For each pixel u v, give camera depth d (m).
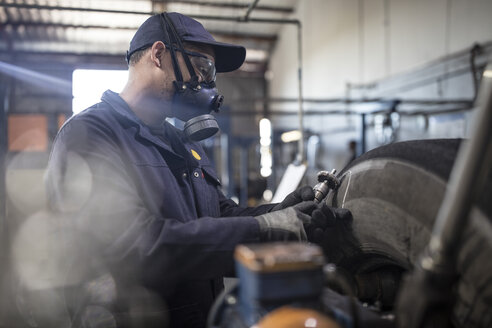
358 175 0.81
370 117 6.33
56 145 0.89
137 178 0.88
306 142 7.66
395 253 0.71
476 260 0.53
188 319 0.88
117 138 0.90
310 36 9.41
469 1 4.79
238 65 1.16
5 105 3.26
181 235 0.72
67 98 5.39
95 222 0.76
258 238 0.74
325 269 0.53
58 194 0.82
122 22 6.80
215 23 10.47
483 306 0.52
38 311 1.52
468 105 4.32
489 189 0.54
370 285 0.78
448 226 0.41
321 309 0.49
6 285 2.12
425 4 5.54
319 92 9.04
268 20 1.64
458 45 4.99
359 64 7.32
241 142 6.98
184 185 0.99
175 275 0.73
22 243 2.26
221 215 1.14
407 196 0.67
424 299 0.41
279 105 10.15
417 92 5.79
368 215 0.76
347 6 7.65
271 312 0.46
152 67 0.99
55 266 0.98
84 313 0.87
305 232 0.78
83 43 9.66
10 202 2.80
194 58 1.00
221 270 0.73
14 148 3.86
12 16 7.21
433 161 0.65
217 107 1.05
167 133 1.07
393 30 6.29
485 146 0.38
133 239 0.73
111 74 3.20
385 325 0.57
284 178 1.74
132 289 0.82
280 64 11.49
